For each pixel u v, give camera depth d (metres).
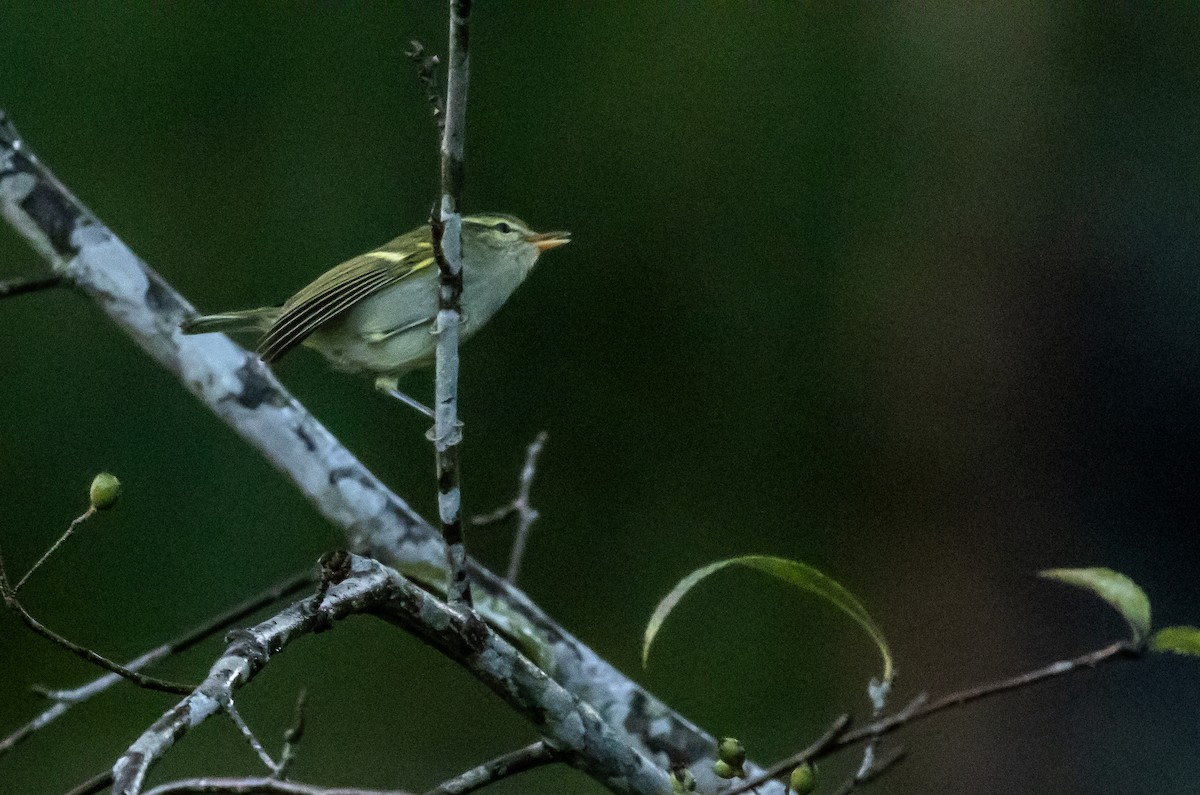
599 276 14.05
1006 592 13.02
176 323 7.76
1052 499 13.14
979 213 13.50
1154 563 12.98
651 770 5.22
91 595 12.82
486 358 13.91
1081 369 13.23
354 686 12.89
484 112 14.23
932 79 13.82
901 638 13.09
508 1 14.42
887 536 13.36
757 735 12.81
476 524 7.34
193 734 12.31
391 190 14.05
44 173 7.76
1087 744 12.55
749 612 13.35
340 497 7.57
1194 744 12.36
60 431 13.12
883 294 13.62
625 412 13.82
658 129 14.22
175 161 14.01
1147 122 13.40
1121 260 13.30
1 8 13.96
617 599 13.49
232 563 12.96
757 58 14.30
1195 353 13.08
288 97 14.22
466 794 5.13
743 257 13.96
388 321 7.66
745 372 13.82
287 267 13.81
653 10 14.49
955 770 12.60
